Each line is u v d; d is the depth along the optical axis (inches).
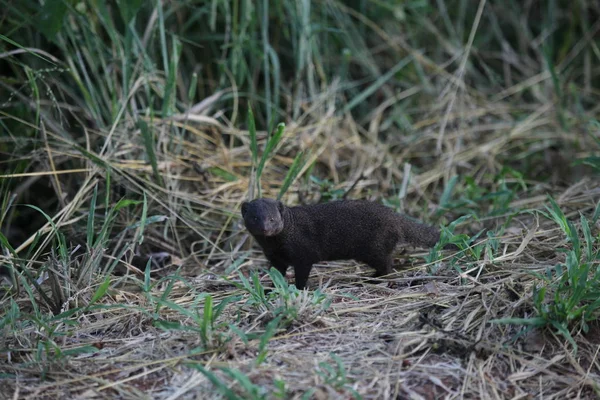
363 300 312.0
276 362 257.4
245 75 537.3
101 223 410.6
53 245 355.6
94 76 475.5
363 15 571.2
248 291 308.0
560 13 635.5
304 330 280.5
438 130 538.3
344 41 569.9
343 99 540.4
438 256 342.3
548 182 483.2
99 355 270.8
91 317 307.7
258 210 335.3
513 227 393.1
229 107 532.7
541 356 266.1
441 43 588.4
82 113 474.6
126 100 428.5
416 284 330.0
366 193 463.2
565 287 277.7
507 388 250.7
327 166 488.4
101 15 446.6
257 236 351.9
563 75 601.9
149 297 294.8
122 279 332.2
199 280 347.3
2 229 459.2
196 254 403.9
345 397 237.8
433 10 616.1
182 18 523.8
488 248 331.9
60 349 273.3
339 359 250.8
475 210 436.8
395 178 485.1
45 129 436.8
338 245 346.3
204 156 463.5
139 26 499.8
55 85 474.6
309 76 521.7
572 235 299.0
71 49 469.7
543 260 336.2
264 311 292.4
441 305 297.9
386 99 571.5
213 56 541.6
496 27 610.9
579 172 494.0
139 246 400.5
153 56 482.9
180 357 260.4
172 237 416.8
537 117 554.9
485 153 511.8
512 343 270.8
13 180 444.5
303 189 445.1
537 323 267.4
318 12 563.5
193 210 436.8
